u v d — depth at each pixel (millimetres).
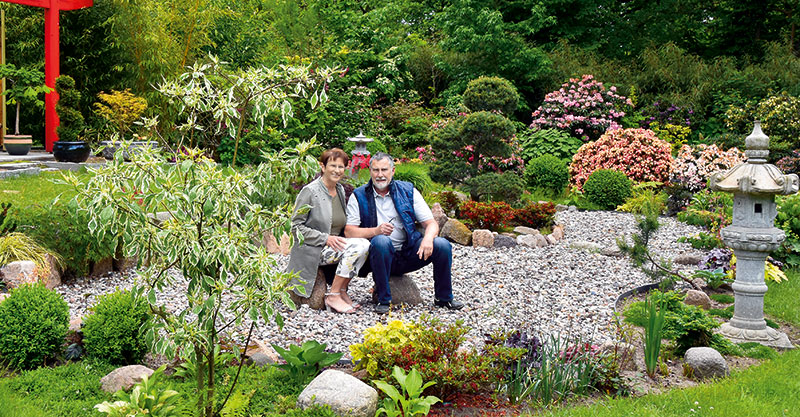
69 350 3883
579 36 20438
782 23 21328
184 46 14805
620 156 12875
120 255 6297
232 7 17672
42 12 15516
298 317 4879
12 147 12484
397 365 3527
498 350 3660
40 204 6246
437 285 5312
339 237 5047
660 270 5809
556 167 12938
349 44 19109
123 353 3877
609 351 4195
